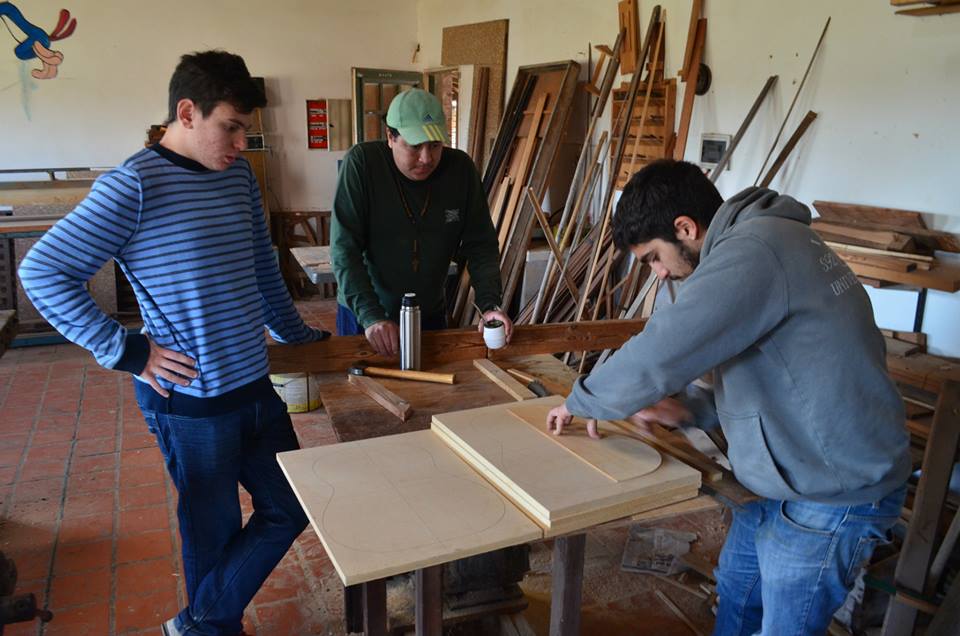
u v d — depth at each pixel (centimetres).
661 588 235
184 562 177
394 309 233
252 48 617
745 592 162
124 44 571
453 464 133
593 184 420
